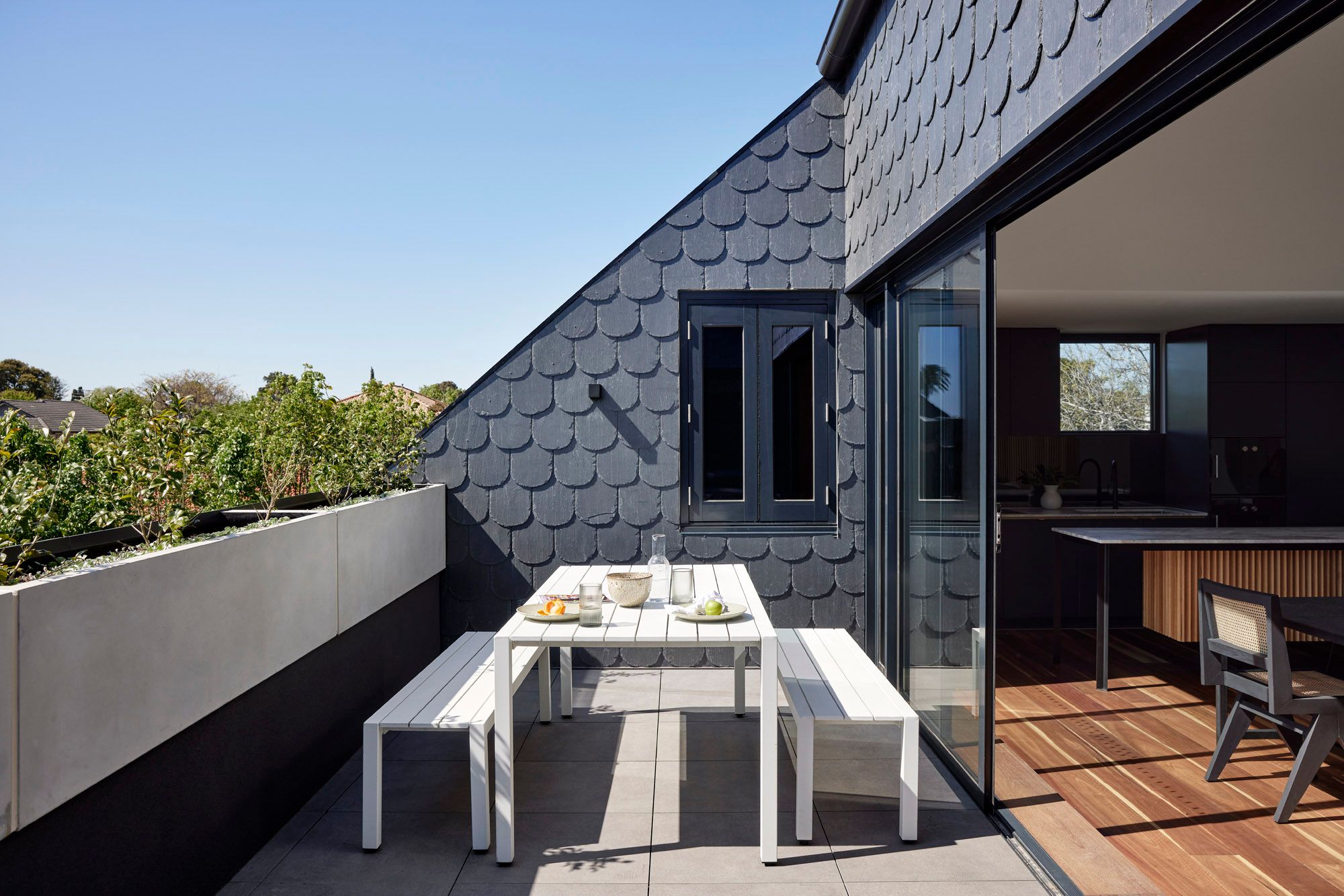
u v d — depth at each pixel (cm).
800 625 479
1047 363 644
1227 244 471
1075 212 451
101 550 257
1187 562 520
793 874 258
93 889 192
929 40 312
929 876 257
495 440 486
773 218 479
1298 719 409
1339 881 254
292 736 300
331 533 324
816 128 480
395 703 285
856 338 477
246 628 257
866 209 424
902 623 416
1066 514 605
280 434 388
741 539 478
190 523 274
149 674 206
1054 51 203
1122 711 430
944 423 341
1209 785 331
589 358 484
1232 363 620
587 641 266
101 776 188
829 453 481
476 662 334
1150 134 195
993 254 283
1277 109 319
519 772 340
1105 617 467
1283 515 622
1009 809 305
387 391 464
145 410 250
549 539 486
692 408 484
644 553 484
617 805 308
